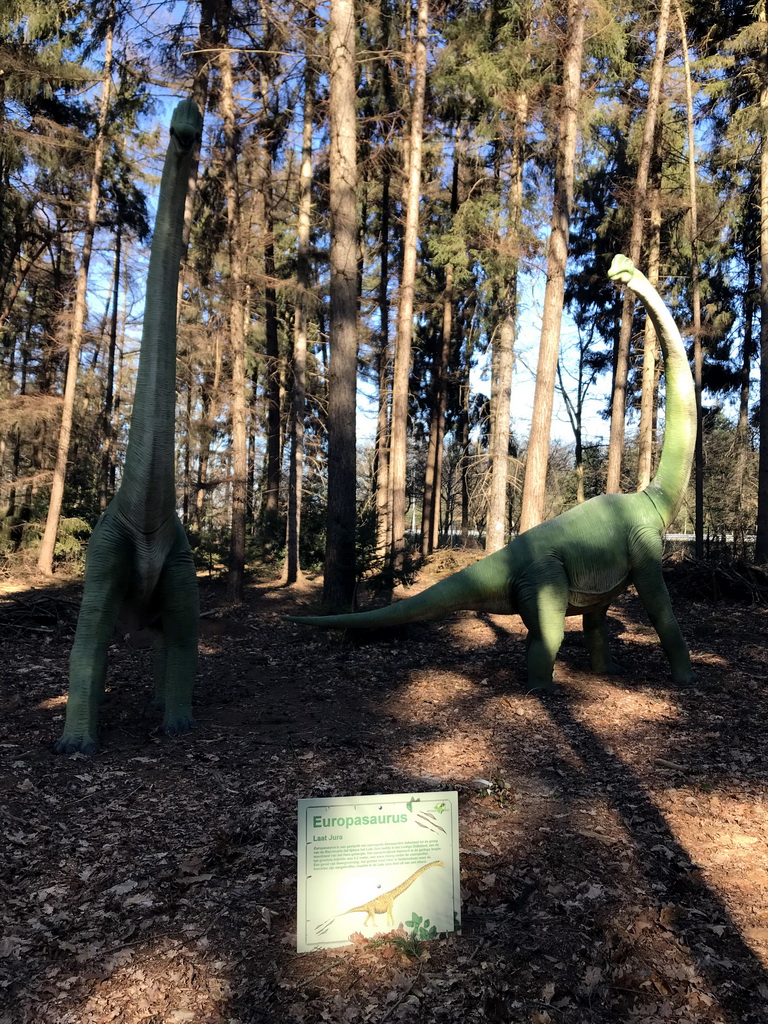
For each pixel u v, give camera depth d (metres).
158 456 5.66
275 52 11.87
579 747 6.07
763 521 16.05
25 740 6.12
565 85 13.38
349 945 3.37
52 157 16.86
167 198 5.45
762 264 16.45
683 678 7.96
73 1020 2.96
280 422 25.58
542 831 4.49
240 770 5.45
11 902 3.74
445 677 8.55
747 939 3.44
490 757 5.84
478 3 17.42
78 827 4.54
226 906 3.71
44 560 17.92
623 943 3.38
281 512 24.77
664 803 4.93
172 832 4.48
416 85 15.48
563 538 7.72
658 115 18.52
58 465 18.09
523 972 3.20
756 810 4.82
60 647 10.14
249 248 15.83
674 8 17.09
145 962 3.29
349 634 10.62
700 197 19.38
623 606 13.41
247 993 3.10
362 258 25.14
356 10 14.18
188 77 15.12
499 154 20.39
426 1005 3.02
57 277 22.95
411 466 36.53
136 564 5.96
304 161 17.64
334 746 6.03
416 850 3.30
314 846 3.22
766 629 11.01
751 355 24.36
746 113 16.16
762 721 6.67
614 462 17.72
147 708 6.97
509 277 17.66
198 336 17.44
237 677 8.66
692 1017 2.95
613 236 23.66
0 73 16.22
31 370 22.91
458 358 29.25
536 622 7.63
